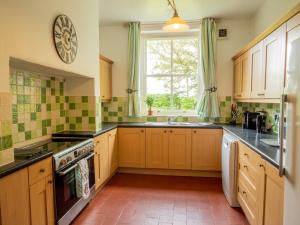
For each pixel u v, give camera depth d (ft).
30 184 5.44
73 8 8.34
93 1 10.14
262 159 5.97
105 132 10.64
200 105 13.08
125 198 9.54
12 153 5.32
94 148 9.34
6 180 4.68
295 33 5.77
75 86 10.42
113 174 12.45
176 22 8.79
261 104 11.17
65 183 6.99
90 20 9.84
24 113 7.79
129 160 12.66
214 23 12.82
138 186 10.88
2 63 5.08
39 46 6.39
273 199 5.28
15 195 4.94
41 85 8.74
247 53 10.28
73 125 10.51
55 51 7.19
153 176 12.35
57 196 6.54
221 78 13.30
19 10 5.60
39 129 8.59
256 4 11.04
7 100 5.19
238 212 8.33
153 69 14.33
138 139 12.51
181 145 12.17
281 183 4.84
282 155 4.58
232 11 11.93
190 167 12.19
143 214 8.21
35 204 5.64
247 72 10.27
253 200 6.73
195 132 12.02
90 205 8.90
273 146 6.77
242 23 13.07
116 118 14.30
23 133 7.71
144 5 11.07
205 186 10.85
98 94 10.74
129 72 13.67
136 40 13.50
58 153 6.61
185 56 14.05
